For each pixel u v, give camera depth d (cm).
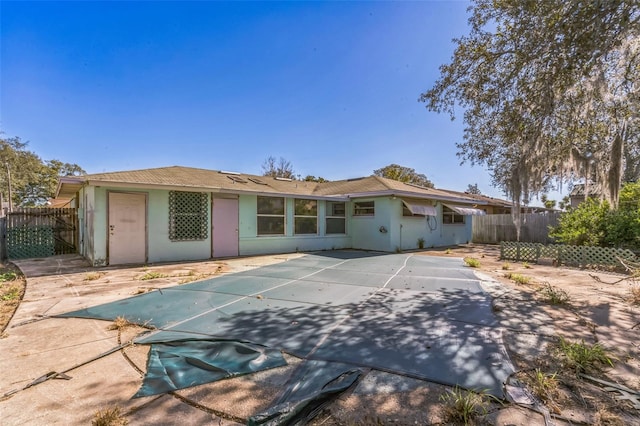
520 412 231
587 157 633
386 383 274
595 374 289
